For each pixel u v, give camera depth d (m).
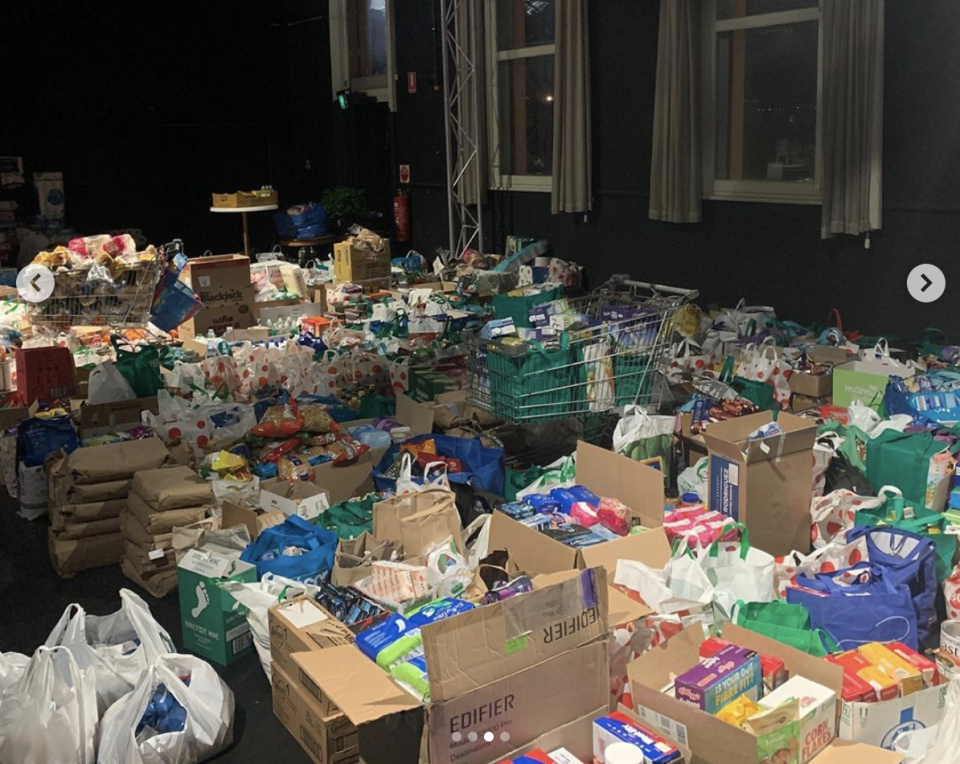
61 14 10.79
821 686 2.48
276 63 12.54
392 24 10.62
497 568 3.09
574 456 4.11
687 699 2.38
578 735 2.43
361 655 2.57
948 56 5.87
